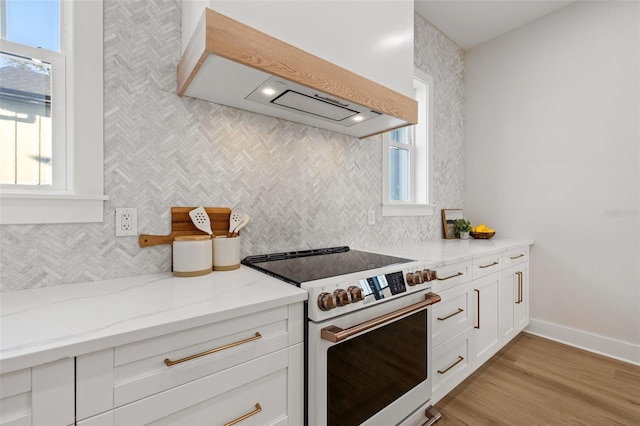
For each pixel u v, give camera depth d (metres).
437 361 1.57
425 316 1.46
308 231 1.74
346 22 1.31
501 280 2.18
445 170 2.83
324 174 1.82
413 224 2.47
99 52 1.09
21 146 1.01
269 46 1.03
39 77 1.03
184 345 0.76
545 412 1.59
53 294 0.94
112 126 1.12
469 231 2.67
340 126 1.75
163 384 0.73
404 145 2.60
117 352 0.67
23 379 0.57
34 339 0.62
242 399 0.87
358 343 1.14
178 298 0.90
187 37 1.18
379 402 1.22
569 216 2.42
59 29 1.07
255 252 1.51
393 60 1.54
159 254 1.24
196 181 1.32
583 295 2.35
